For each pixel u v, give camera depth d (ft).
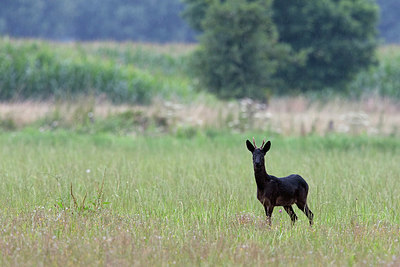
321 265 80.94
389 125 304.91
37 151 201.98
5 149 205.98
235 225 103.81
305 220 112.47
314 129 277.03
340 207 119.85
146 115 289.12
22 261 80.33
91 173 154.92
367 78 514.27
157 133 269.44
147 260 81.20
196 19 495.41
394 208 119.55
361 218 114.01
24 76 393.09
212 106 324.60
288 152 209.26
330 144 234.38
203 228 100.73
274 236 94.79
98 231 97.86
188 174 155.53
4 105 311.27
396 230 103.35
